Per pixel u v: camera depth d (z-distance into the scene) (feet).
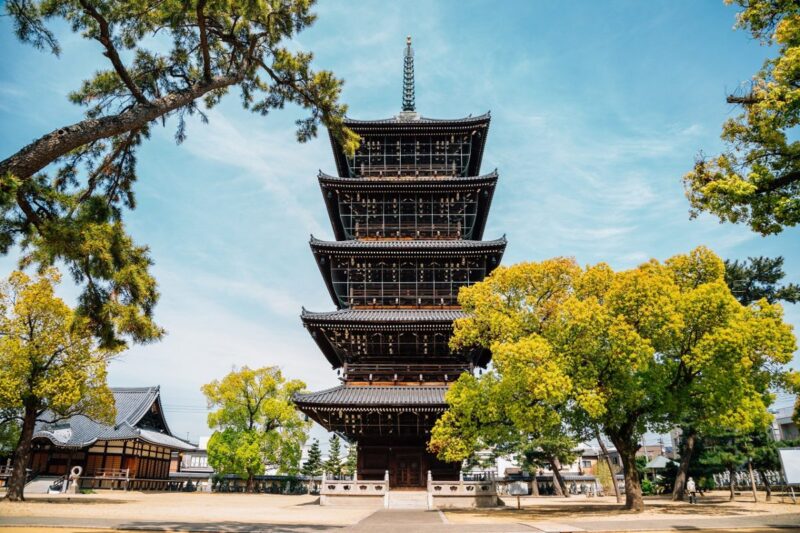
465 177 166.91
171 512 96.32
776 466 152.66
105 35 49.57
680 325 89.56
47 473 198.70
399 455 137.08
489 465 236.84
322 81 66.28
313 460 282.56
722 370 89.92
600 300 103.24
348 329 139.33
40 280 119.24
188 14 56.49
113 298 58.65
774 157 58.03
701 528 68.54
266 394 213.05
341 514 100.27
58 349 118.62
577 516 91.91
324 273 164.14
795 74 51.34
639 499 100.42
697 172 61.62
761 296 157.28
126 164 64.75
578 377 92.53
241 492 225.97
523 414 94.12
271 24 60.44
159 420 248.73
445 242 156.04
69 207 54.24
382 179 158.92
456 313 144.25
